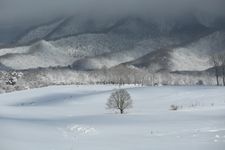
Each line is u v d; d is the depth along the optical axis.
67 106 124.44
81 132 42.88
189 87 148.75
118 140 36.09
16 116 73.94
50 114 81.88
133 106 103.38
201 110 72.12
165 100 119.00
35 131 42.91
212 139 34.81
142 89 153.88
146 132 42.19
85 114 79.12
